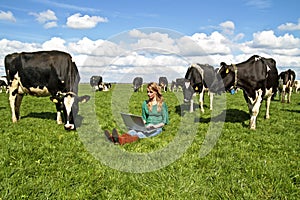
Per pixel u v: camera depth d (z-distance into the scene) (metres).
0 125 10.46
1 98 24.75
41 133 9.07
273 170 5.71
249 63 10.55
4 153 6.60
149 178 5.48
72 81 10.45
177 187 5.05
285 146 7.80
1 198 4.47
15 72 11.34
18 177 5.23
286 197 4.68
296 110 16.48
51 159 6.36
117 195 4.80
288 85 22.11
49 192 4.75
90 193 4.80
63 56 10.77
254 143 8.07
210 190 4.92
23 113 14.14
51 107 17.17
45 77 10.88
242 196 4.72
